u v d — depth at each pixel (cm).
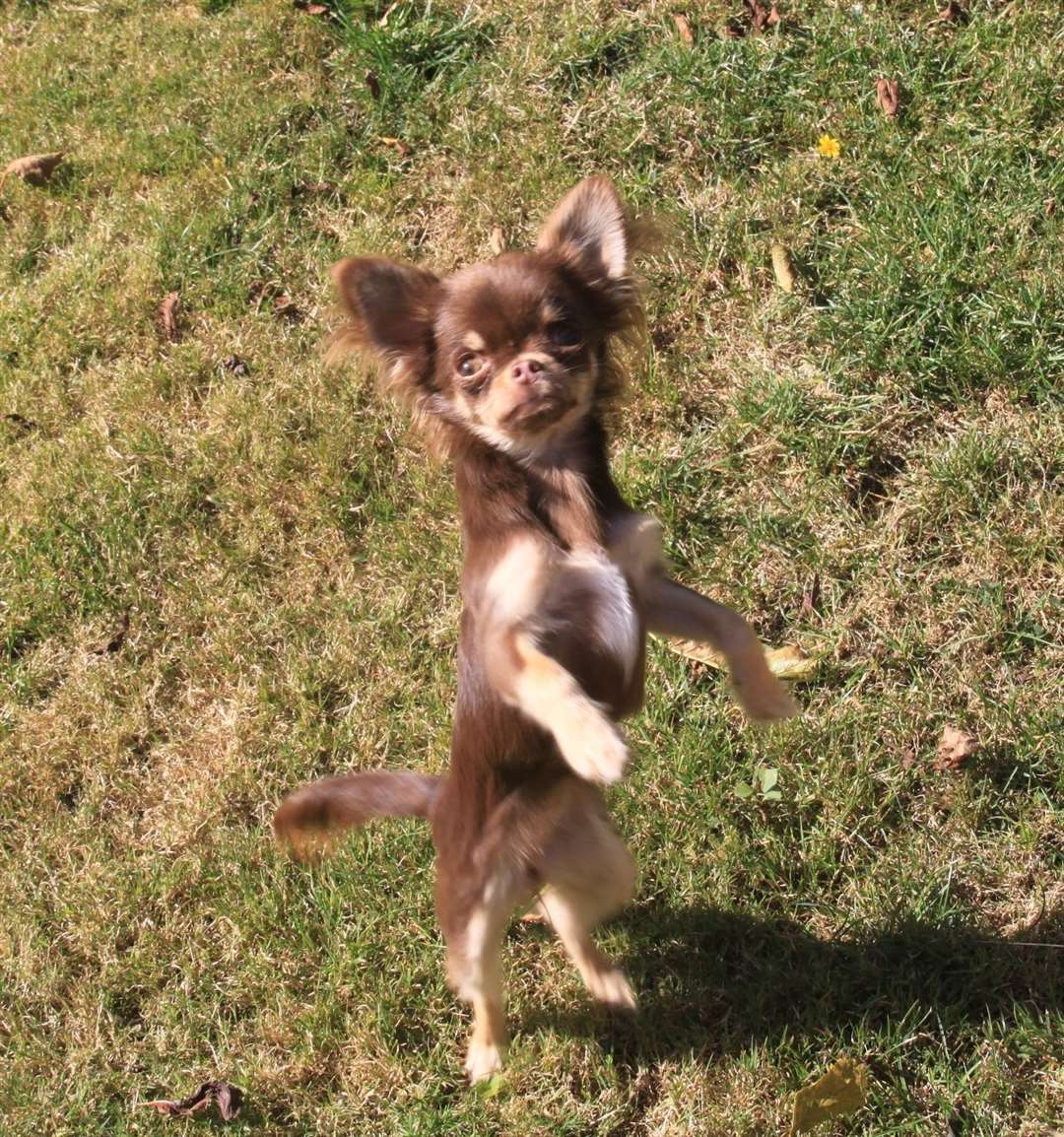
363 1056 136
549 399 126
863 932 137
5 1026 140
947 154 164
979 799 140
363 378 162
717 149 168
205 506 160
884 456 153
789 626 149
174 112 184
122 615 156
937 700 144
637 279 134
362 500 159
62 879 145
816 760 142
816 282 161
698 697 146
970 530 149
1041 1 170
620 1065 135
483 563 127
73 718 152
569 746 121
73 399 167
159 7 196
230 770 148
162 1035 139
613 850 132
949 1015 133
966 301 156
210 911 143
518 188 171
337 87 181
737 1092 133
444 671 150
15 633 155
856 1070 130
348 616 153
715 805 141
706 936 138
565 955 139
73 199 180
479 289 129
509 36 179
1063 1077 130
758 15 173
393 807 133
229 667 152
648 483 153
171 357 167
